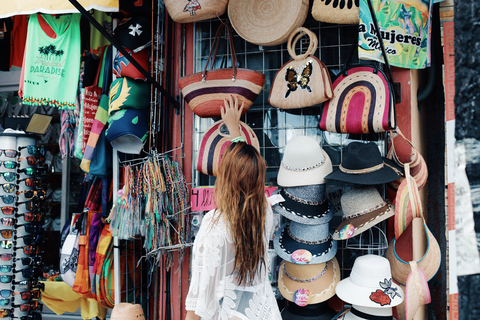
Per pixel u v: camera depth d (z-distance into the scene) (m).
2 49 3.60
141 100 2.90
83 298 3.45
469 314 0.75
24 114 4.37
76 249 3.27
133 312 2.72
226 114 2.62
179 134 3.05
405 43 2.53
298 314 2.44
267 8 2.70
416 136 2.77
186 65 3.08
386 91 2.33
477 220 0.76
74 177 4.33
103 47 3.37
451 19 2.79
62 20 3.04
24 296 3.33
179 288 2.89
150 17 3.02
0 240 3.26
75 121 3.45
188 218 2.81
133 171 2.84
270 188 2.69
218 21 3.06
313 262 2.34
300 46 2.87
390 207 2.26
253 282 1.78
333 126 2.47
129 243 3.16
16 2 2.77
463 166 0.77
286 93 2.62
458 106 0.78
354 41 2.77
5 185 3.25
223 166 1.78
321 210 2.43
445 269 2.92
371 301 2.11
